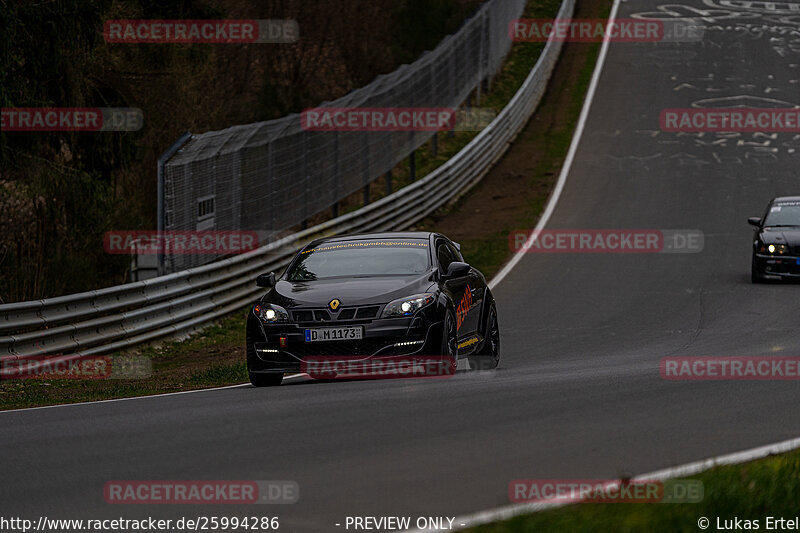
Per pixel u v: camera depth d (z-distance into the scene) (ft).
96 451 94.89
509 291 253.85
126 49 314.76
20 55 252.83
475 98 530.27
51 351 182.50
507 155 458.50
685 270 274.77
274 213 278.05
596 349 175.11
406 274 143.02
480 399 116.26
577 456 87.97
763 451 87.97
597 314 218.18
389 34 590.96
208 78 421.18
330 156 313.53
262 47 558.97
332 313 134.21
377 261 147.43
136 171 366.43
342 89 562.25
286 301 137.39
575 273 274.98
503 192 406.00
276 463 87.66
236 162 258.37
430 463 86.28
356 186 333.21
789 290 239.30
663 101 532.73
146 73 321.11
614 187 403.95
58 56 256.32
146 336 208.85
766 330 188.14
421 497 76.02
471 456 88.48
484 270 288.71
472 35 504.43
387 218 331.36
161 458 90.89
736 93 545.85
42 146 275.80
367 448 92.27
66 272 240.12
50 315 184.14
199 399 128.57
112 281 279.28
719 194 390.21
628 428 99.50
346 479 81.66
